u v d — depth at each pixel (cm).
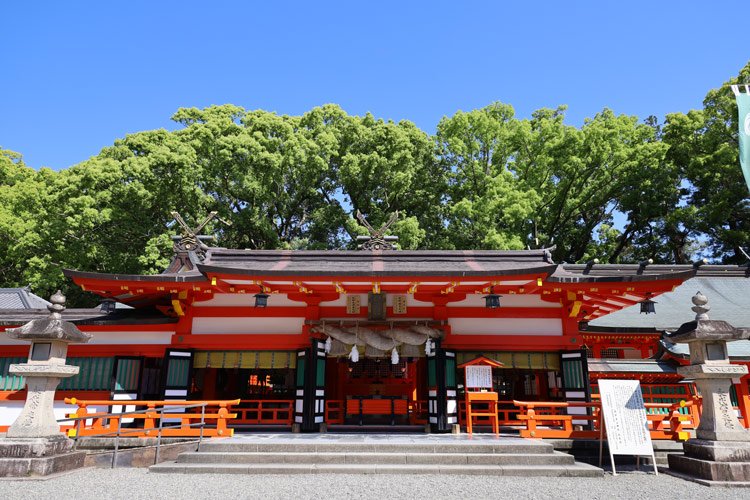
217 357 1333
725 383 878
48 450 828
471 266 1372
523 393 1845
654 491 750
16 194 2745
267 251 1422
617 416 921
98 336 1345
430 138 3262
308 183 2925
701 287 2045
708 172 2759
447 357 1275
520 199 2514
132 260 2573
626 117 2850
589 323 1809
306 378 1264
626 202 2994
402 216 3002
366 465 884
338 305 1345
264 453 921
